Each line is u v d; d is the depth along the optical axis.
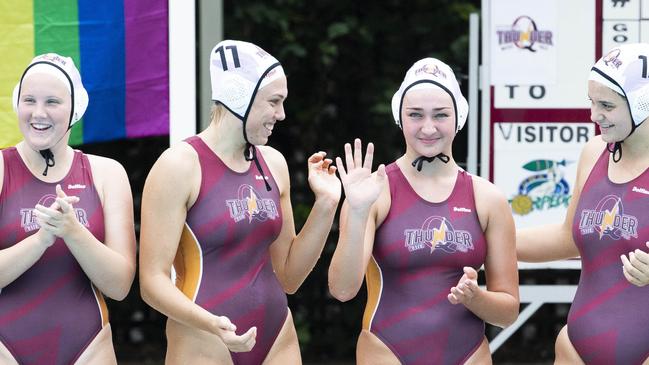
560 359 17.25
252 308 16.53
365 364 16.92
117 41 20.92
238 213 16.38
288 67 29.89
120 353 30.02
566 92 23.19
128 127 21.09
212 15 21.27
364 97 29.98
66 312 16.16
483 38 23.14
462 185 16.98
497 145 23.27
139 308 30.20
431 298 16.70
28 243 15.41
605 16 23.08
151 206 16.27
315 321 30.16
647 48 16.41
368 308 17.09
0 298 16.09
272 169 17.19
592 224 16.70
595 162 17.27
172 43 20.78
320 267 30.02
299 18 29.39
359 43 29.81
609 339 16.42
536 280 29.41
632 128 16.31
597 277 16.72
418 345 16.64
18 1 20.66
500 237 17.00
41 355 16.09
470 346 16.84
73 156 16.53
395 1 29.70
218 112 16.58
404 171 17.02
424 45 29.84
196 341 16.38
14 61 20.70
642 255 15.42
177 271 17.03
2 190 16.09
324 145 30.47
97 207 16.34
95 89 20.92
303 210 29.70
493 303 16.53
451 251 16.67
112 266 15.93
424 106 16.44
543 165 23.31
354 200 15.96
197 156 16.42
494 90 23.19
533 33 23.11
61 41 20.78
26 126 15.88
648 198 16.27
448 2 29.70
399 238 16.67
